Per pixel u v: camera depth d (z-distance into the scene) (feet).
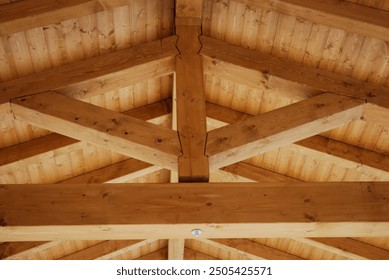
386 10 11.33
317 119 11.03
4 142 13.85
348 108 11.35
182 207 9.29
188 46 12.35
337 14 11.18
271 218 9.20
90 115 10.82
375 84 12.18
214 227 9.20
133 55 12.30
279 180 16.01
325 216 9.27
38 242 15.65
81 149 14.76
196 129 10.53
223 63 12.26
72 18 11.41
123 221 9.10
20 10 10.95
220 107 15.10
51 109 11.05
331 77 12.17
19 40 11.61
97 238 9.46
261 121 10.76
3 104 11.22
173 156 10.05
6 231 9.05
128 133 10.43
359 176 15.33
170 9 12.71
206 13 12.75
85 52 12.59
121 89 14.08
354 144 14.64
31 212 9.18
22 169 14.51
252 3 11.66
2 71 12.00
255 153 10.66
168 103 15.03
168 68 12.44
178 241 17.72
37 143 14.05
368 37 11.71
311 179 16.02
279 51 12.83
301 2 11.34
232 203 9.36
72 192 9.45
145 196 9.42
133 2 12.04
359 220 9.23
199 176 9.74
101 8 11.33
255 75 12.25
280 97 14.21
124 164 15.72
